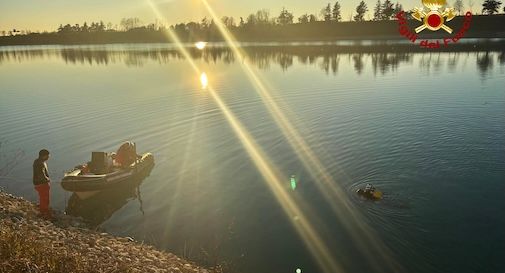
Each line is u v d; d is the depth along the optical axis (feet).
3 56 342.85
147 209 48.67
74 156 69.15
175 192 53.47
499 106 95.35
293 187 53.57
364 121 86.53
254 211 47.16
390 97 112.68
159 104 111.75
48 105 112.78
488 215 43.24
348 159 63.00
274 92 127.65
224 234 42.06
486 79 138.10
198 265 36.29
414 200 47.39
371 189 48.62
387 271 34.50
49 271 26.55
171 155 68.64
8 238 29.81
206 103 111.75
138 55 319.06
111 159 59.52
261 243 40.09
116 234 42.88
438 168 57.21
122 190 54.85
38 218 42.98
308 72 176.65
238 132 81.92
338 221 43.62
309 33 482.28
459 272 33.83
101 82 160.35
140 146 73.97
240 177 57.93
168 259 36.60
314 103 108.47
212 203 49.67
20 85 155.22
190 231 42.96
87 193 51.98
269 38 504.43
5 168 63.82
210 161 65.21
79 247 35.32
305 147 70.54
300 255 37.65
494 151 63.82
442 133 74.69
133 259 34.88
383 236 40.01
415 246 37.99
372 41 401.08
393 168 58.03
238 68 200.85
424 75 153.79
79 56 321.73
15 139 79.82
